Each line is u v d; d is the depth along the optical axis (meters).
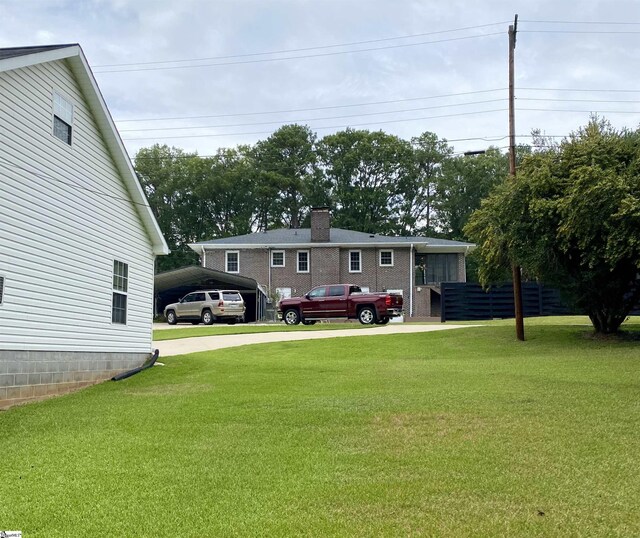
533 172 17.77
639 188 15.58
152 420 8.56
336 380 11.91
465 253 42.12
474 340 19.61
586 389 9.88
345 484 5.59
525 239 17.91
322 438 7.30
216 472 6.04
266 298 38.84
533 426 7.48
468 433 7.29
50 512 5.05
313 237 40.31
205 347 19.86
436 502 5.10
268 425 8.05
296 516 4.86
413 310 39.72
